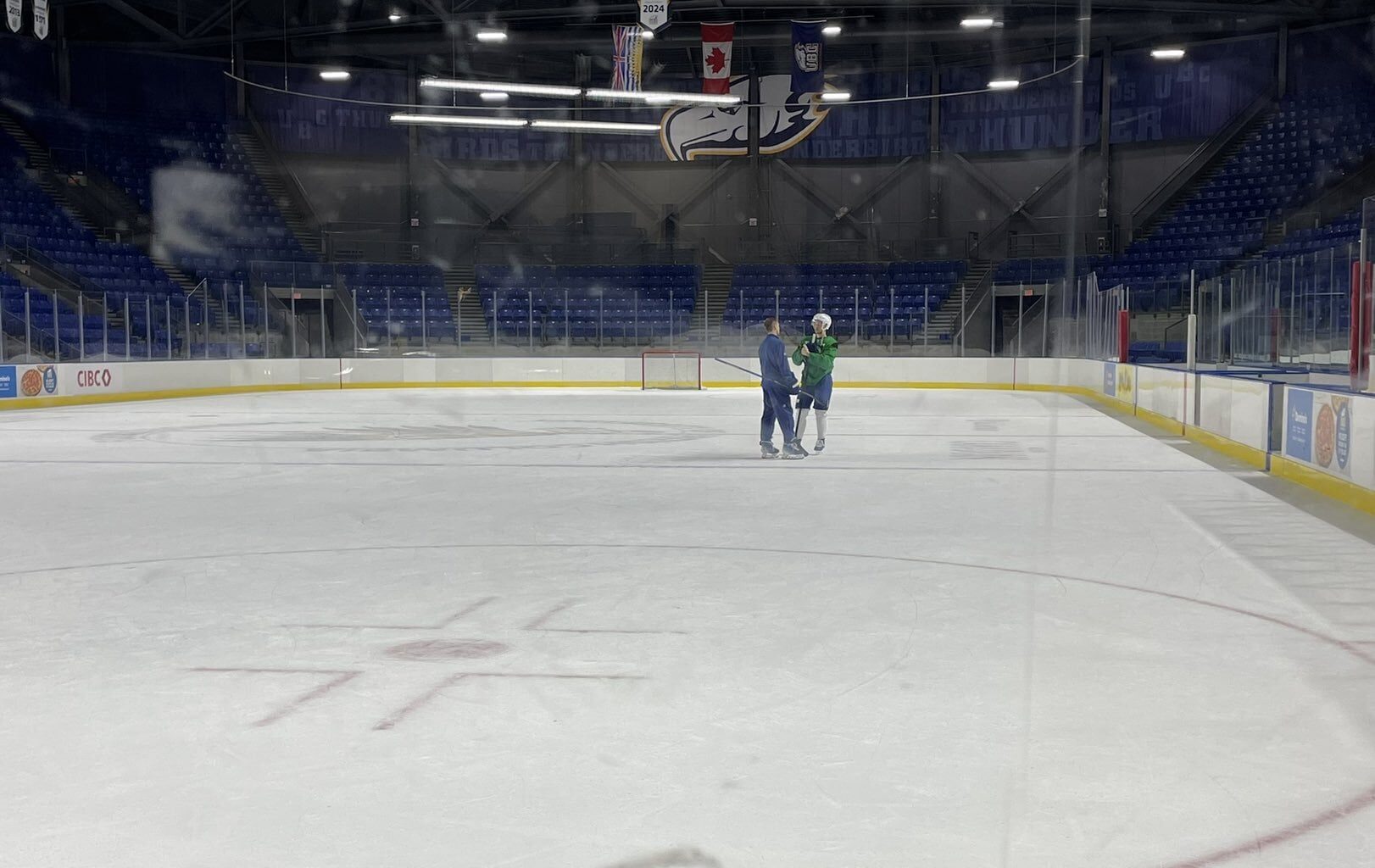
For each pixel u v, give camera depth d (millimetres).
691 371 35344
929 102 39844
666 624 6258
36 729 4586
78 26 37719
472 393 32938
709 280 40312
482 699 4941
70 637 6027
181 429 20438
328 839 3557
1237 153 37438
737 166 40875
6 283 30500
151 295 34094
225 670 5414
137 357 31281
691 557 8250
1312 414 11859
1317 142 36250
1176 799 3836
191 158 38719
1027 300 37125
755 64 40344
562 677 5258
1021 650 5684
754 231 40656
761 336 37906
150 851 3482
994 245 39469
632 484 12508
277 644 5871
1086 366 30328
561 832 3592
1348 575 7531
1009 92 39312
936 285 38531
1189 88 37938
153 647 5832
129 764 4203
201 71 39406
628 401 29156
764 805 3797
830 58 40312
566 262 40750
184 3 36344
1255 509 10469
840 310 38312
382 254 40375
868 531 9328
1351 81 36031
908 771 4098
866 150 40469
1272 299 18719
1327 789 3920
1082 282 34375
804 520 9961
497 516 10211
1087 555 8242
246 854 3461
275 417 23438
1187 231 37219
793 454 15352
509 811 3758
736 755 4258
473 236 40844
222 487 12305
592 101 40875
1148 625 6188
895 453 15992
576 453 16125
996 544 8719
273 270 37250
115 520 10102
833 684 5141
